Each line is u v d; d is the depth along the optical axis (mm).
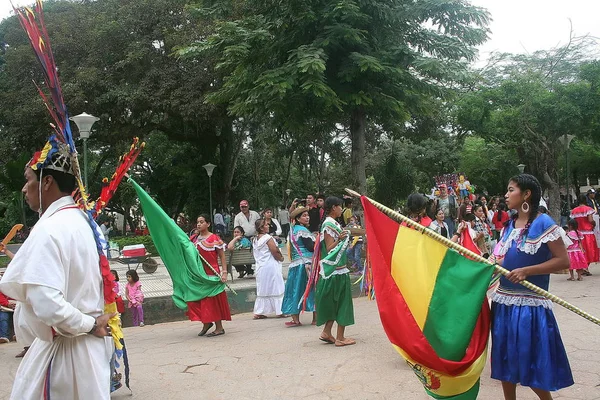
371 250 3752
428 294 3572
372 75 11703
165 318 9875
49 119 21094
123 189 36500
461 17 11727
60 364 2584
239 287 12102
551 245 3516
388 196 19969
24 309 2576
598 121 19734
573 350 5551
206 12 13039
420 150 31828
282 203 39531
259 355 6008
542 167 22281
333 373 5176
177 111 22328
